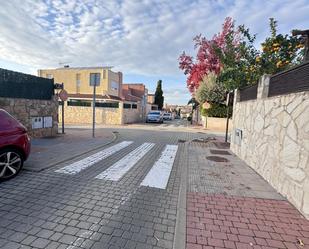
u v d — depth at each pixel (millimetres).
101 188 4645
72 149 8305
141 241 2875
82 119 23828
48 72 31141
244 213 3689
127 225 3244
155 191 4621
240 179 5445
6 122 4902
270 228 3246
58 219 3324
